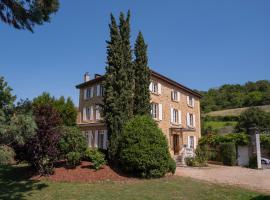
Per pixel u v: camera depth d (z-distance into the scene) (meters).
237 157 27.08
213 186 14.20
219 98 83.19
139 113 20.23
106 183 14.83
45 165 16.98
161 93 30.39
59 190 13.26
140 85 20.75
